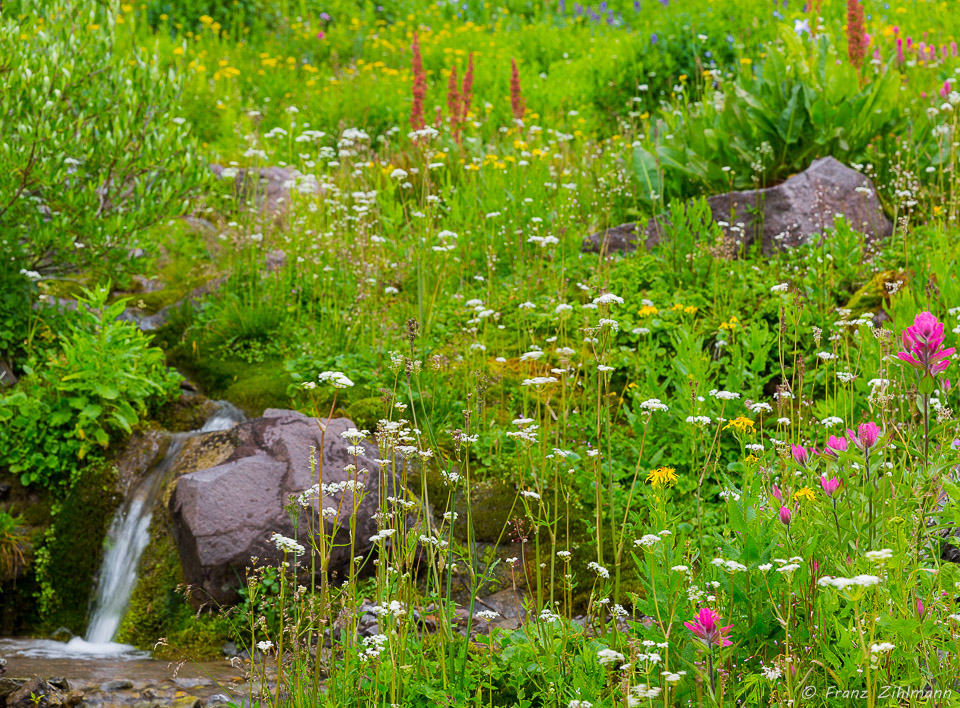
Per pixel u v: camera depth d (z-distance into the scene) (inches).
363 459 193.8
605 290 242.7
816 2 397.7
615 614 128.7
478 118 440.1
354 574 129.0
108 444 224.1
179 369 259.9
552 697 123.1
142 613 191.6
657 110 412.2
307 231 302.4
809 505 121.5
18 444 219.0
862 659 97.6
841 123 298.7
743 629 116.4
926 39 410.3
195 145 280.7
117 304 234.4
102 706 148.4
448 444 214.1
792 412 174.9
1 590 201.5
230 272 295.4
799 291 246.2
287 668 135.1
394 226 305.0
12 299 252.4
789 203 275.9
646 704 111.3
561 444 205.3
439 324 261.6
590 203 325.4
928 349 114.5
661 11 587.5
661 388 204.8
